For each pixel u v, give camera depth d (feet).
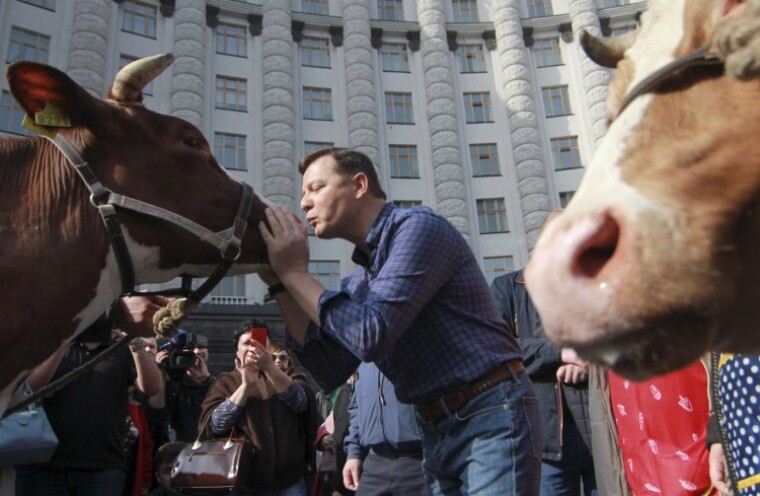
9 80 6.38
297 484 13.41
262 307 62.54
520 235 75.82
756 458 5.47
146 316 9.52
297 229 7.59
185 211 7.23
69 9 66.80
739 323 2.86
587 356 2.75
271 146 71.46
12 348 6.23
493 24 84.07
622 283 2.53
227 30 76.59
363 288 7.89
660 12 3.34
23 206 6.56
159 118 7.43
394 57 82.48
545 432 11.66
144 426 15.78
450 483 7.57
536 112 80.18
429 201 76.95
